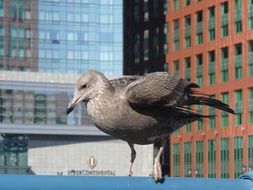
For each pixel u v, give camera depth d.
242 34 77.81
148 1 96.75
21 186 5.04
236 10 78.94
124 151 88.94
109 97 6.36
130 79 6.68
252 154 75.94
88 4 92.81
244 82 77.12
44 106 88.69
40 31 91.88
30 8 91.81
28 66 91.06
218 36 81.56
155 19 94.88
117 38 93.31
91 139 88.88
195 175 84.12
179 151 87.56
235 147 78.12
